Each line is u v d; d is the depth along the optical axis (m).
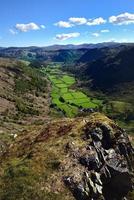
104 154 44.88
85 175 40.62
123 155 46.81
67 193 37.91
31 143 50.84
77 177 40.00
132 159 47.91
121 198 42.03
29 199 36.25
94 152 43.97
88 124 50.03
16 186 37.94
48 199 36.56
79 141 46.38
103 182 41.97
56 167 41.47
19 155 48.22
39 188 37.88
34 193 37.03
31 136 53.97
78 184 39.12
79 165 42.00
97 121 50.06
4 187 38.09
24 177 39.34
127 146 48.53
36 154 44.78
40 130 55.12
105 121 50.50
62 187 38.50
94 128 48.41
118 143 47.50
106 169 42.91
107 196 41.12
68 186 38.84
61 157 43.19
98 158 43.66
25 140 53.38
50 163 42.12
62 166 41.56
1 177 40.22
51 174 40.22
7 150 52.31
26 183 38.38
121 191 42.91
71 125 51.84
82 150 44.38
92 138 46.91
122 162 44.59
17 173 40.19
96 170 42.19
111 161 44.12
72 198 37.53
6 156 49.81
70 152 44.00
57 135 50.09
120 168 43.50
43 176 39.81
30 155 45.12
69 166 41.59
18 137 56.88
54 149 45.12
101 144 46.34
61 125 53.50
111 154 45.12
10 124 120.00
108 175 42.56
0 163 47.25
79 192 38.44
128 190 43.41
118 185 42.94
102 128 48.62
